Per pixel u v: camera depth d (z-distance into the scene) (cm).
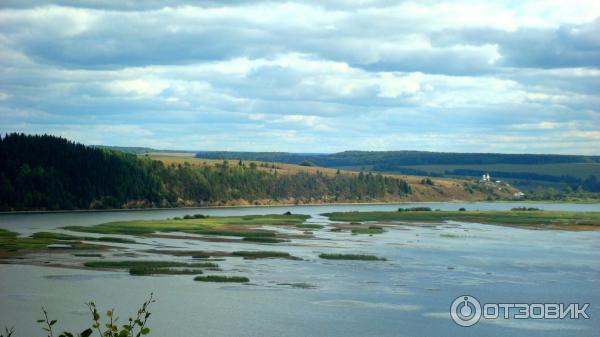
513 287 8031
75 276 8419
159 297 7212
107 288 7662
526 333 6016
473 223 19688
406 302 7150
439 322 6350
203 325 6103
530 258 10756
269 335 5831
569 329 6156
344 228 17000
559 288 7994
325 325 6175
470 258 10688
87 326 5988
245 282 8175
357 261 10162
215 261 10038
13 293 7319
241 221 18688
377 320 6384
